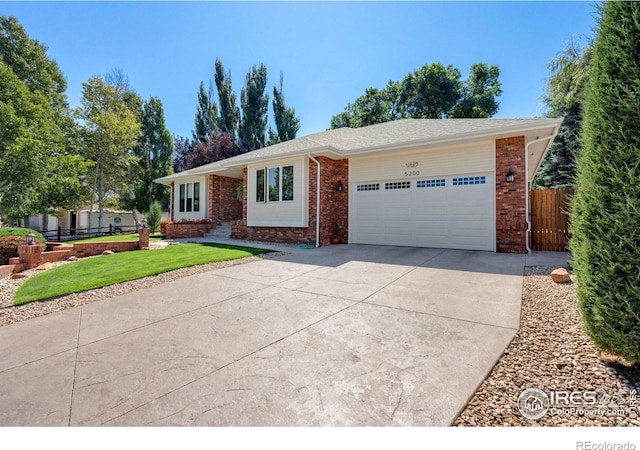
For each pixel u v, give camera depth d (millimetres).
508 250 9461
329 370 2959
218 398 2568
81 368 3121
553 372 2775
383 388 2637
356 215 12500
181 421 2316
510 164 9422
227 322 4289
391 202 11664
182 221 16812
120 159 23328
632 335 2570
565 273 5715
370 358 3168
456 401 2436
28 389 2756
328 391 2619
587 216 2928
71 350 3531
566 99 15969
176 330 4047
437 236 10695
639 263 2549
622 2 2742
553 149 17625
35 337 3908
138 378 2908
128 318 4520
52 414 2410
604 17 2902
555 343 3305
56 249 10055
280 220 12898
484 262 7871
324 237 12086
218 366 3100
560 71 16094
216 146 31094
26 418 2375
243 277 6773
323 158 12109
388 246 11430
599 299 2768
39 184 15773
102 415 2391
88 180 23078
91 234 22578
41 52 21562
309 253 9977
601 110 2836
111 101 23781
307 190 12203
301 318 4363
